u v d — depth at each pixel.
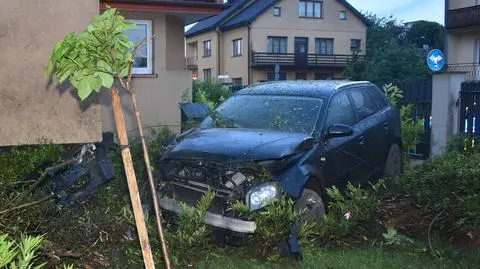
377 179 7.46
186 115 9.38
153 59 11.15
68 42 2.92
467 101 10.69
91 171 5.41
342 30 48.69
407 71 33.12
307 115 6.41
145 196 5.91
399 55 33.72
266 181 5.27
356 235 5.81
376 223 5.98
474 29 26.81
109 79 2.99
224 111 6.96
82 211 5.04
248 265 5.01
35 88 6.63
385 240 5.77
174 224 5.67
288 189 5.41
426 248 5.48
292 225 5.22
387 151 7.75
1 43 6.43
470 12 26.61
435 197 6.26
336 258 5.21
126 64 3.10
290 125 6.33
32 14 6.54
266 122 6.46
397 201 6.72
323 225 5.56
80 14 6.78
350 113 7.04
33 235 4.32
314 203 5.80
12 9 6.45
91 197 5.49
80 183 5.36
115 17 2.98
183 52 11.70
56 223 4.50
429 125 11.60
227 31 49.25
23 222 4.32
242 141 5.69
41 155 6.28
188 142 5.88
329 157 6.19
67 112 6.79
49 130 6.73
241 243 5.31
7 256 2.37
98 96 6.92
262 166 5.31
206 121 6.93
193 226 5.03
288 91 6.97
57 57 2.92
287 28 46.69
